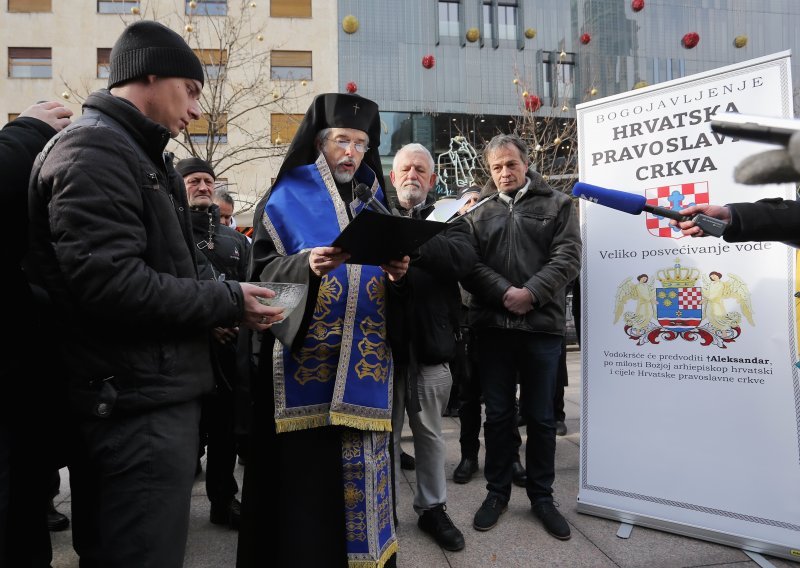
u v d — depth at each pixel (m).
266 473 1.87
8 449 1.39
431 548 2.39
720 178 2.44
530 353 2.61
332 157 2.02
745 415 2.37
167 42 1.44
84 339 1.28
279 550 1.80
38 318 1.45
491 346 2.68
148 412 1.31
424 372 2.45
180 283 1.33
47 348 1.43
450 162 12.48
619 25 18.78
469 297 2.87
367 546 1.82
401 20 18.70
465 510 2.80
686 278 2.54
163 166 1.45
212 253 3.11
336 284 1.91
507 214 2.75
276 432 1.83
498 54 18.86
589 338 2.81
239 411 1.88
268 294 1.48
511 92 18.83
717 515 2.39
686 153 2.53
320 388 1.86
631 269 2.69
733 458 2.38
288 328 1.72
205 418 2.51
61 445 1.48
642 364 2.64
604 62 18.69
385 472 1.94
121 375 1.29
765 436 2.32
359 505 1.84
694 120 2.51
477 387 3.30
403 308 1.96
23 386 1.41
